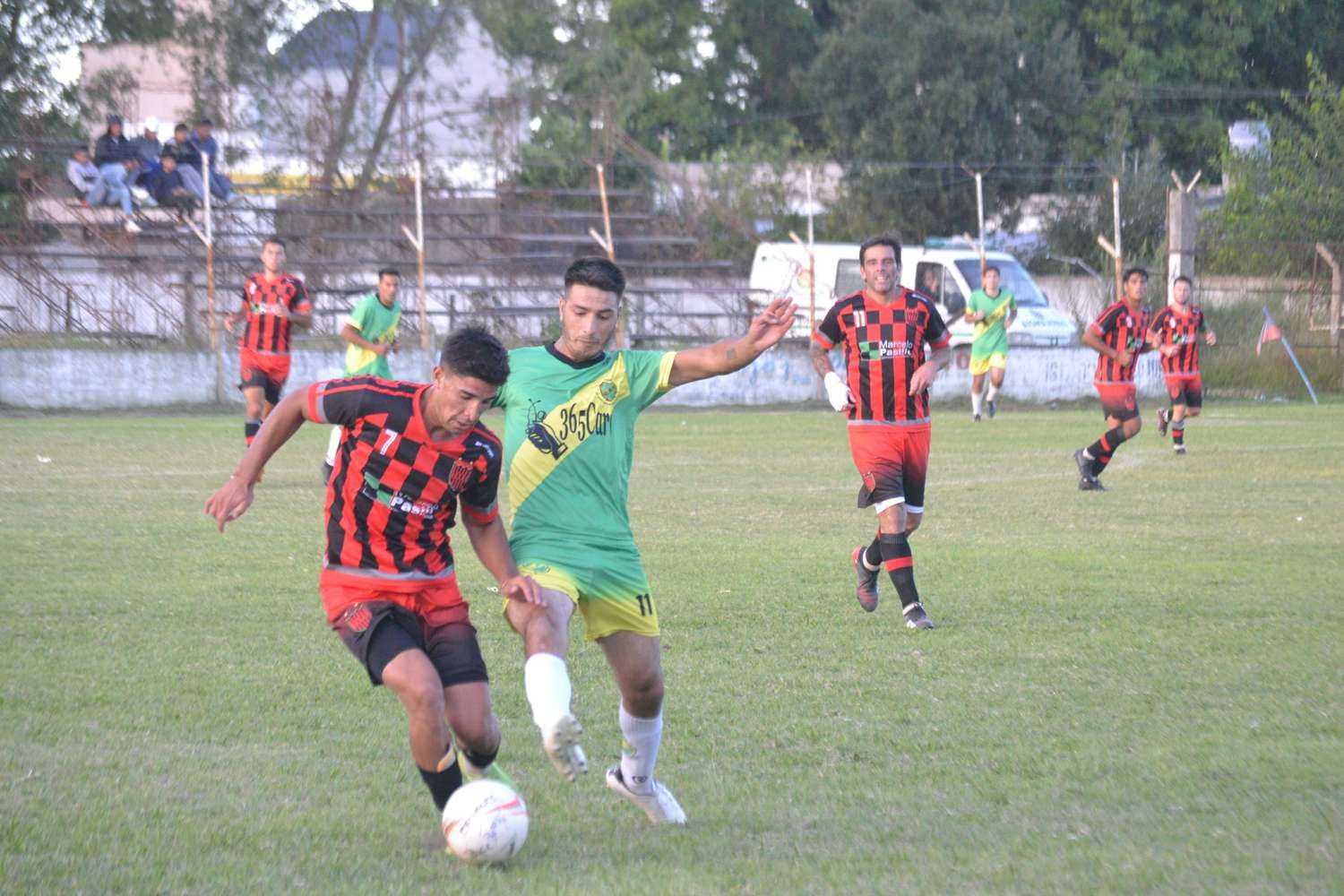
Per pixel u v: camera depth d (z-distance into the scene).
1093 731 14.23
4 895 9.53
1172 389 43.00
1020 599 21.20
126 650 17.14
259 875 10.04
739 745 13.81
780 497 33.00
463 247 77.44
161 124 100.06
